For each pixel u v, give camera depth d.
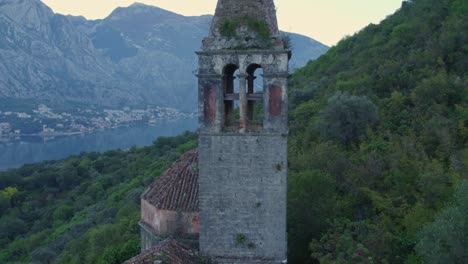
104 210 74.75
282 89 24.30
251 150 24.83
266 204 25.12
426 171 37.72
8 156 181.50
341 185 42.59
